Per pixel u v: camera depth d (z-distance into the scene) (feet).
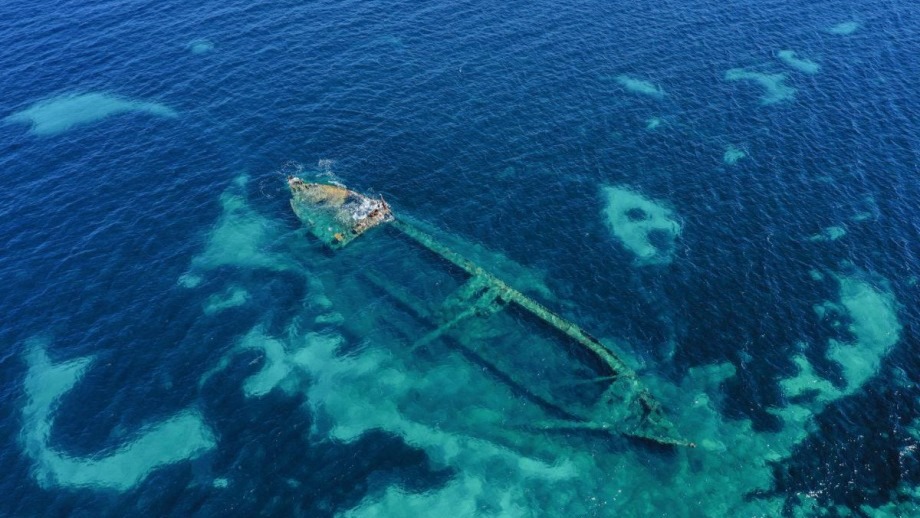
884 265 215.72
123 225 231.71
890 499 160.45
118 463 166.61
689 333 196.65
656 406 175.22
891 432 172.76
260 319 201.57
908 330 196.75
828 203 238.07
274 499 160.35
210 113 280.51
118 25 333.42
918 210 234.58
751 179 249.34
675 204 240.12
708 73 304.71
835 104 284.82
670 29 335.67
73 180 249.14
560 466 168.04
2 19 335.47
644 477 165.68
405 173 254.06
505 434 174.19
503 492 163.53
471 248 224.53
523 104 286.05
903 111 279.08
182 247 224.12
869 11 349.61
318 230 228.63
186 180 249.75
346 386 184.55
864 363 188.14
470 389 183.73
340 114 280.51
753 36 330.34
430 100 288.30
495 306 203.31
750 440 172.04
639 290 209.56
